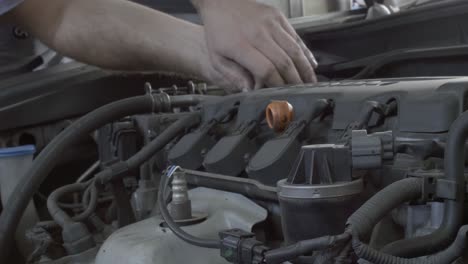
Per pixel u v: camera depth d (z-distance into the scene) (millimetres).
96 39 1120
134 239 631
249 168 651
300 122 649
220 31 958
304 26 1487
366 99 612
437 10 1121
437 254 451
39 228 848
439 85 559
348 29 1307
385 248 475
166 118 917
